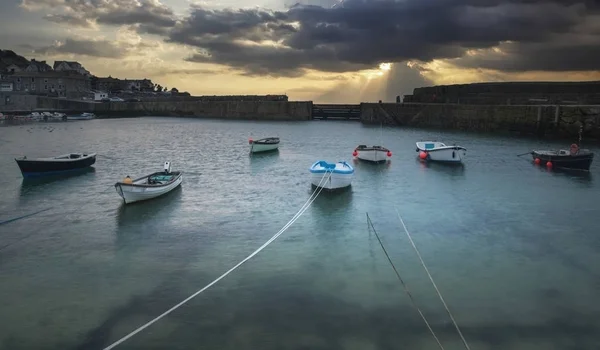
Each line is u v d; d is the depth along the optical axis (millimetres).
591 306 12258
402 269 14594
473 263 15180
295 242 17188
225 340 10555
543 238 17828
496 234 18281
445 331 10938
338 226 19234
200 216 20594
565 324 11328
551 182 28625
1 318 11555
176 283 13555
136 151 43531
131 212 21156
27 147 45750
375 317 11547
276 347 10273
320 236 17922
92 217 20359
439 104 71562
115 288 13234
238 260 15359
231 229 18766
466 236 18000
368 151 36125
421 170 33125
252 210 21672
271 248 16516
